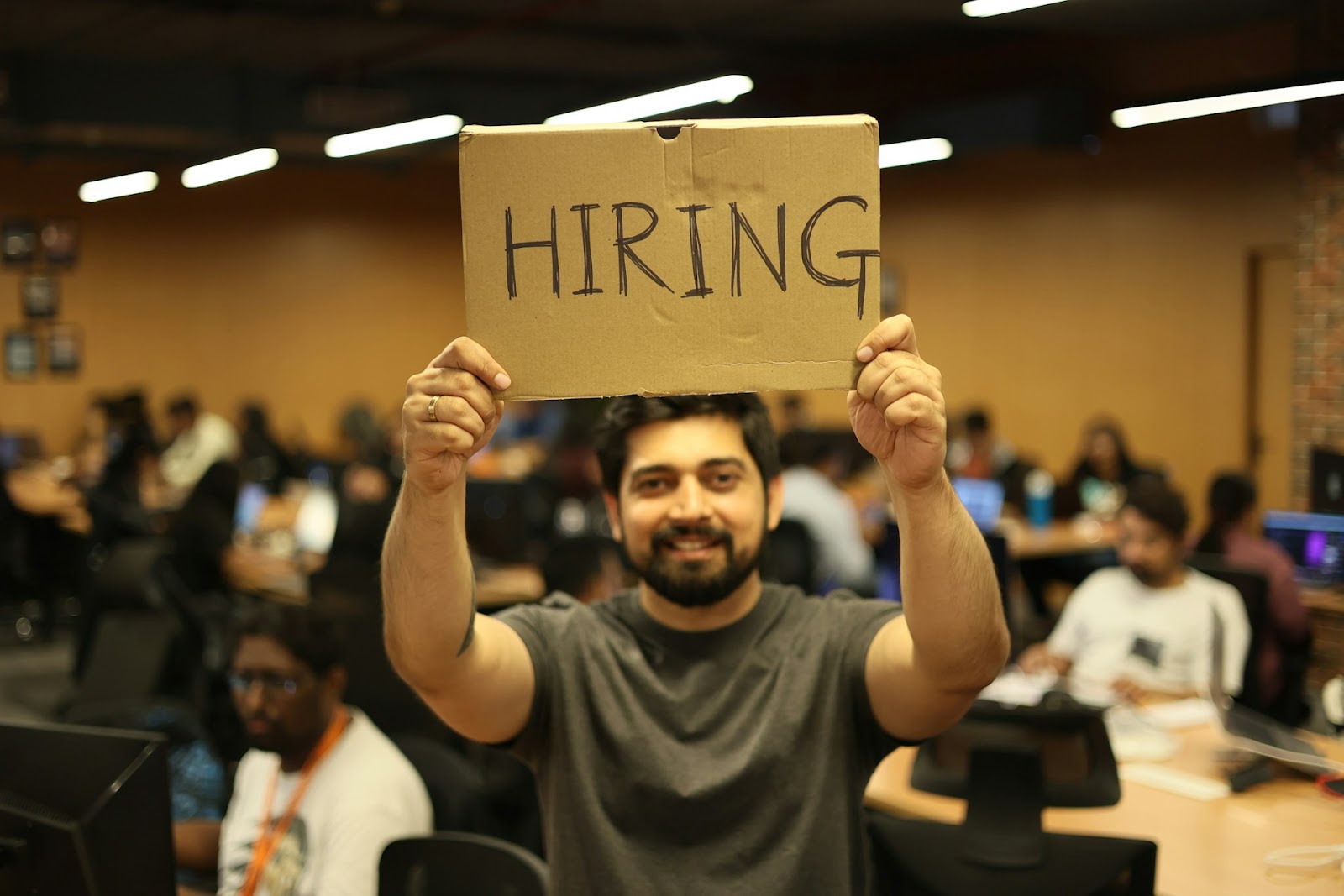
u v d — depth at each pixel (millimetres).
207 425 10109
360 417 9531
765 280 1267
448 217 13523
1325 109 6980
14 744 1714
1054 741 2719
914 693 1436
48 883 1651
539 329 1266
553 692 1557
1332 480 5754
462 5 8266
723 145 1264
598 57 10078
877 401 1244
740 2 8281
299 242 12883
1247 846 2445
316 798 2412
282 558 6789
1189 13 7934
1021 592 7555
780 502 1746
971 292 10578
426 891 2105
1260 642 4000
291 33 8867
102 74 9359
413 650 1372
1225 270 8531
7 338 11719
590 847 1479
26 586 7773
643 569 1585
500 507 6430
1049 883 1849
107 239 12062
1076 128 8734
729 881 1443
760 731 1494
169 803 1662
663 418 1608
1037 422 10039
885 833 1964
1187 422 8852
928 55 10141
